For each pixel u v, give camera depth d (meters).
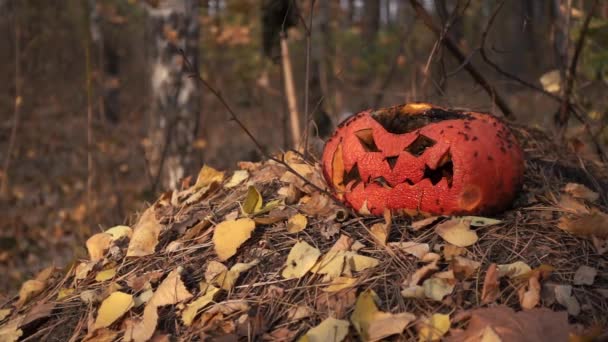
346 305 0.97
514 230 1.06
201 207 1.23
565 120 1.46
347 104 2.70
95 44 3.93
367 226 1.09
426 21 1.42
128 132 3.95
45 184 3.00
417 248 1.02
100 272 1.14
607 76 1.50
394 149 1.06
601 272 0.99
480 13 3.32
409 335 0.93
